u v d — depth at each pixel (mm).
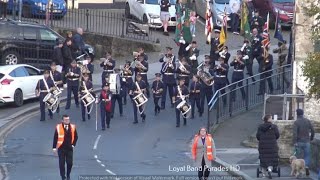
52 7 133375
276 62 125375
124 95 106062
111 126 95438
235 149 84750
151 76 119250
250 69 112375
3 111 101750
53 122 96875
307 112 86062
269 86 105188
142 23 138375
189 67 104188
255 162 77562
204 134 68000
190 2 148875
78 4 155500
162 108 103562
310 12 66188
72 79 103562
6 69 104188
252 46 112688
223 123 96625
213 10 142625
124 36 133875
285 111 84125
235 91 101562
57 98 98812
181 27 119875
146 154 81812
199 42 138500
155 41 134750
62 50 113250
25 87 105375
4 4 132500
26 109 102625
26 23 116812
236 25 141125
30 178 69625
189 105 95812
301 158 72750
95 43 131625
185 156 81000
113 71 104625
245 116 100125
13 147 83812
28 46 115750
